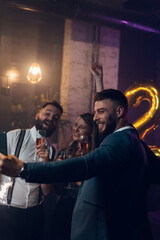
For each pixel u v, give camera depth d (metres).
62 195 2.43
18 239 2.21
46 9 3.90
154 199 5.04
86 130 2.56
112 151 1.26
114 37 5.05
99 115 1.50
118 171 1.29
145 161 1.40
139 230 1.34
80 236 1.38
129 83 5.23
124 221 1.31
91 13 4.08
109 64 5.01
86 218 1.37
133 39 5.27
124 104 1.51
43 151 2.17
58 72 4.90
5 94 4.27
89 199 1.38
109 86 5.00
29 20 4.74
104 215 1.32
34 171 1.17
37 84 4.78
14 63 4.69
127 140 1.33
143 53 5.32
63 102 4.78
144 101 4.15
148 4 5.01
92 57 4.91
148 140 2.83
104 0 4.73
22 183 2.27
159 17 4.52
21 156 2.36
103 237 1.30
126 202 1.32
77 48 4.85
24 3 3.79
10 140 2.38
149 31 4.61
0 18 4.53
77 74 4.84
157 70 5.36
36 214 2.31
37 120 2.51
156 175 1.55
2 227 2.22
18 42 4.76
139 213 1.36
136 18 4.37
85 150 2.31
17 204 2.24
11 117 4.82
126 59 5.22
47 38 4.88
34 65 4.11
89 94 4.88
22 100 4.92
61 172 1.17
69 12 3.99
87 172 1.19
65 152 2.32
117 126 1.49
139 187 1.36
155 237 3.80
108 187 1.33
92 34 4.93
